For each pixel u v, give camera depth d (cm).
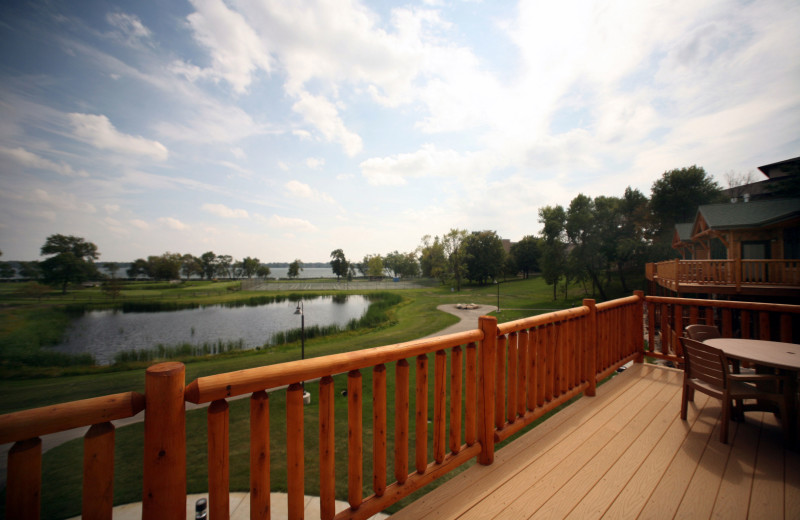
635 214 4138
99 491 108
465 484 220
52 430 100
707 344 303
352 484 169
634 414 321
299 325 3344
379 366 181
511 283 6253
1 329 3189
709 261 1330
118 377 1526
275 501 518
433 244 6919
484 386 243
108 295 6306
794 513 191
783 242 1487
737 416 303
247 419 862
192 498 530
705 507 198
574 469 237
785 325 352
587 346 366
